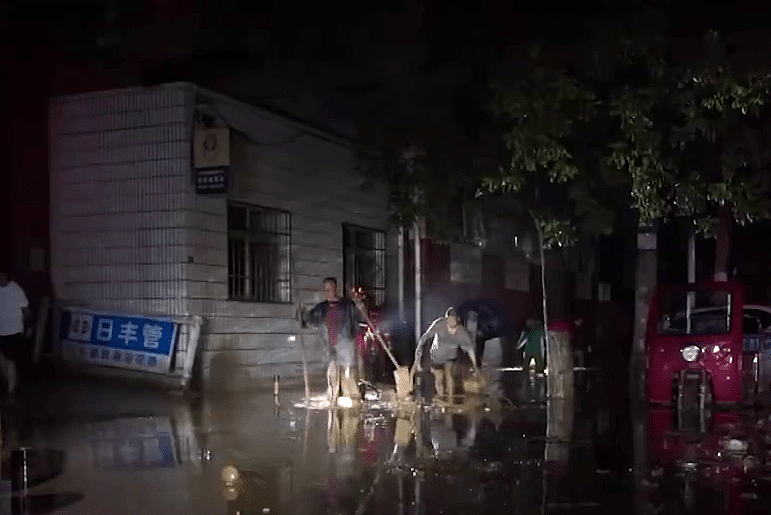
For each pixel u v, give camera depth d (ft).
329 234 60.18
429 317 70.08
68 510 22.17
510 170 48.75
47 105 48.80
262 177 52.95
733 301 42.32
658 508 22.35
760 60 41.34
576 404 45.24
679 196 46.09
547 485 24.97
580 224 53.01
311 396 46.60
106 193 47.83
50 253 48.49
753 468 27.25
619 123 46.83
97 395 43.50
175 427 35.14
